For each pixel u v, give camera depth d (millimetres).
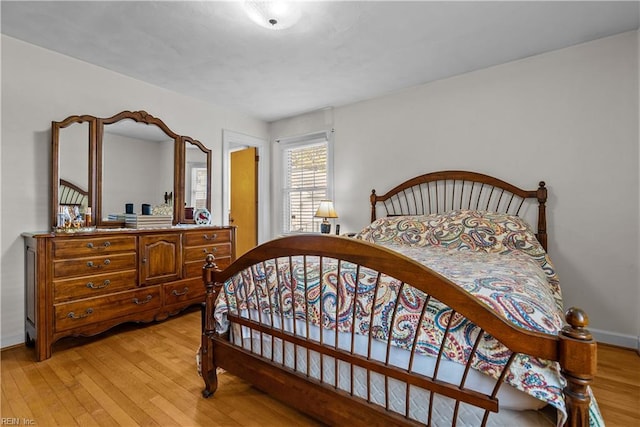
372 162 3574
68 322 2162
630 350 2227
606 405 1558
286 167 4465
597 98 2389
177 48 2447
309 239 1247
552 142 2562
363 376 1260
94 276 2299
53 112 2484
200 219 3412
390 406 1193
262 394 1664
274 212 4492
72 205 2525
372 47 2451
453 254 2107
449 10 1993
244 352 1514
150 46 2416
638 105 2242
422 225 2688
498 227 2363
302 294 1434
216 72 2877
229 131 3918
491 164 2840
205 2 1901
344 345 1305
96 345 2293
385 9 1973
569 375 767
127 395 1654
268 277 1529
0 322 2225
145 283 2607
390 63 2730
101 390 1700
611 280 2340
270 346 1540
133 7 1950
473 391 925
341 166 3820
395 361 1179
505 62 2742
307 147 4254
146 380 1806
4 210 2258
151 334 2510
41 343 2045
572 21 2131
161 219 3025
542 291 1207
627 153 2287
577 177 2463
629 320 2279
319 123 4000
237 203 4680
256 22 2076
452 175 3010
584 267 2434
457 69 2867
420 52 2543
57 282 2121
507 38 2340
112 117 2775
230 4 1923
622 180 2305
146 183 3018
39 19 2070
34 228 2385
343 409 1176
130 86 2967
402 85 3221
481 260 1833
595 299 2393
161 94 3223
